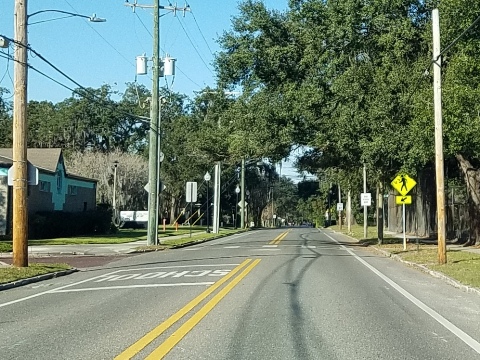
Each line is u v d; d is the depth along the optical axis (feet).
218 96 111.96
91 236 144.36
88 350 27.45
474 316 37.63
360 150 94.53
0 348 28.09
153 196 106.22
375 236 150.10
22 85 60.75
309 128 98.63
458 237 115.03
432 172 134.41
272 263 71.36
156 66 104.37
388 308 39.83
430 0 94.07
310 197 385.29
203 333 31.07
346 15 93.76
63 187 156.87
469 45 71.82
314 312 37.52
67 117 248.93
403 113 90.02
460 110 70.64
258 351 27.20
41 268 61.57
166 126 237.45
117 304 41.14
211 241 135.95
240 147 107.24
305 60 96.58
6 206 125.39
